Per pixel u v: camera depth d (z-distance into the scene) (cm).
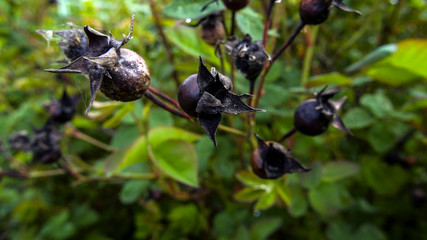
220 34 12
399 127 18
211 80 8
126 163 13
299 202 14
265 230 15
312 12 10
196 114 9
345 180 17
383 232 17
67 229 18
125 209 20
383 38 22
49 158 14
